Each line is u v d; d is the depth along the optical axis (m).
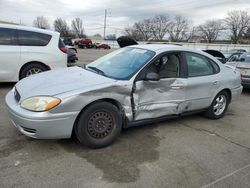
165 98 3.96
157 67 3.91
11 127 3.92
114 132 3.51
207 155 3.43
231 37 71.62
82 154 3.25
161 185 2.71
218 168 3.11
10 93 3.64
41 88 3.21
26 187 2.55
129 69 3.73
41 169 2.86
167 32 83.31
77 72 3.89
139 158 3.24
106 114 3.39
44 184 2.61
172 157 3.31
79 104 3.11
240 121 4.98
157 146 3.61
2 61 6.29
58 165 2.96
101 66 4.14
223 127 4.57
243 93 7.79
